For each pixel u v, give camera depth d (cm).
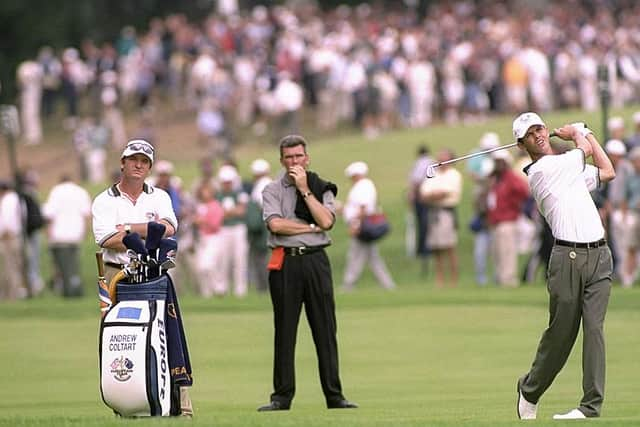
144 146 3219
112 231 3203
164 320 3077
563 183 3206
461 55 13350
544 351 3234
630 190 7569
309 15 15962
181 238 7931
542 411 3603
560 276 3195
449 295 7044
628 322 5847
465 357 5116
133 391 3011
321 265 3797
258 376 4800
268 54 14850
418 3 19088
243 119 14300
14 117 8744
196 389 4459
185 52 15388
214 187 8162
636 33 13562
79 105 16125
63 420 3056
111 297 3109
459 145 11781
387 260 9562
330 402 3784
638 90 12862
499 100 13288
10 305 7250
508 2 17075
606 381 4306
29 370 5072
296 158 3800
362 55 13238
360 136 12781
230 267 8381
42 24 19300
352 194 7894
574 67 12925
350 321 6216
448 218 8056
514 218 7706
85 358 5419
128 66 15550
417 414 3450
